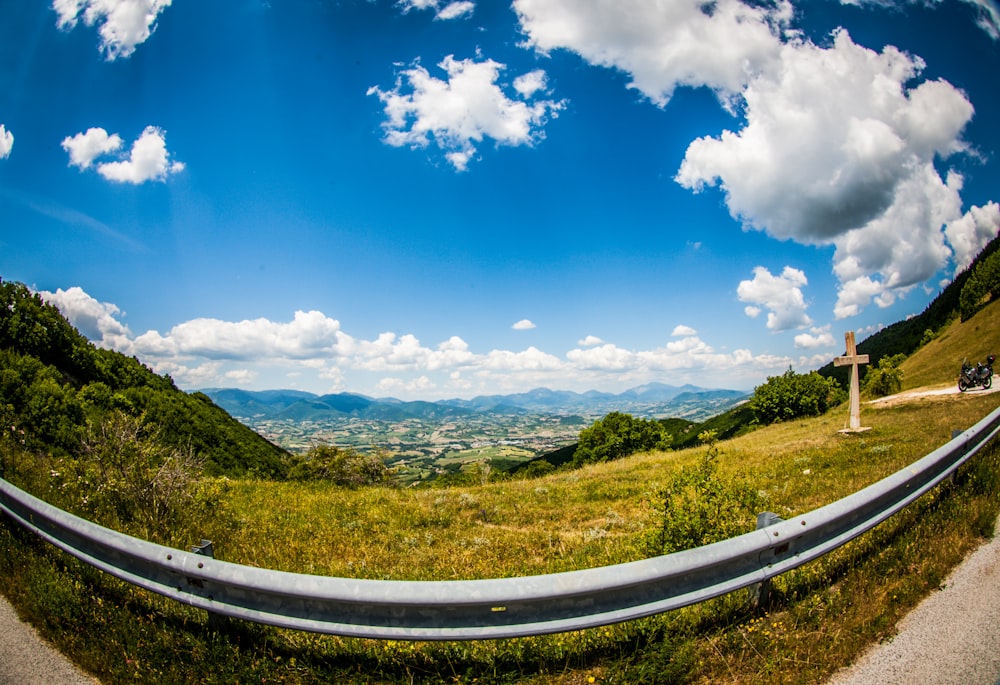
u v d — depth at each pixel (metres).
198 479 12.07
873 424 19.12
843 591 4.37
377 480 23.03
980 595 4.20
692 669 3.48
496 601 3.26
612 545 7.91
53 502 7.91
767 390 47.47
